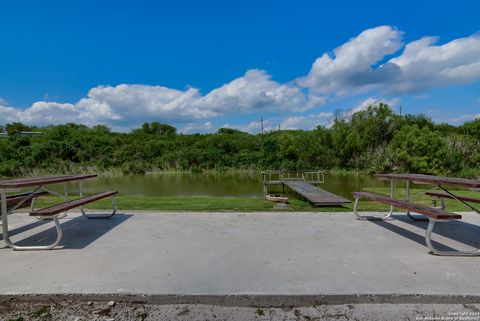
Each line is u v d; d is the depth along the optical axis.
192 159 18.72
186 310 1.93
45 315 1.87
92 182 12.93
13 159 15.85
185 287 2.10
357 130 18.05
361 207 5.62
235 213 4.63
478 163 13.88
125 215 4.52
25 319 1.83
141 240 3.22
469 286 2.11
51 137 19.05
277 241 3.16
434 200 4.45
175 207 5.52
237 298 1.98
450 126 20.42
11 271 2.40
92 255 2.76
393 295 1.99
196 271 2.38
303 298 1.98
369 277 2.26
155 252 2.84
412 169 13.55
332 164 17.33
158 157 19.59
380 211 4.84
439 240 3.21
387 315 1.86
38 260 2.64
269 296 1.98
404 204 3.15
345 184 11.56
